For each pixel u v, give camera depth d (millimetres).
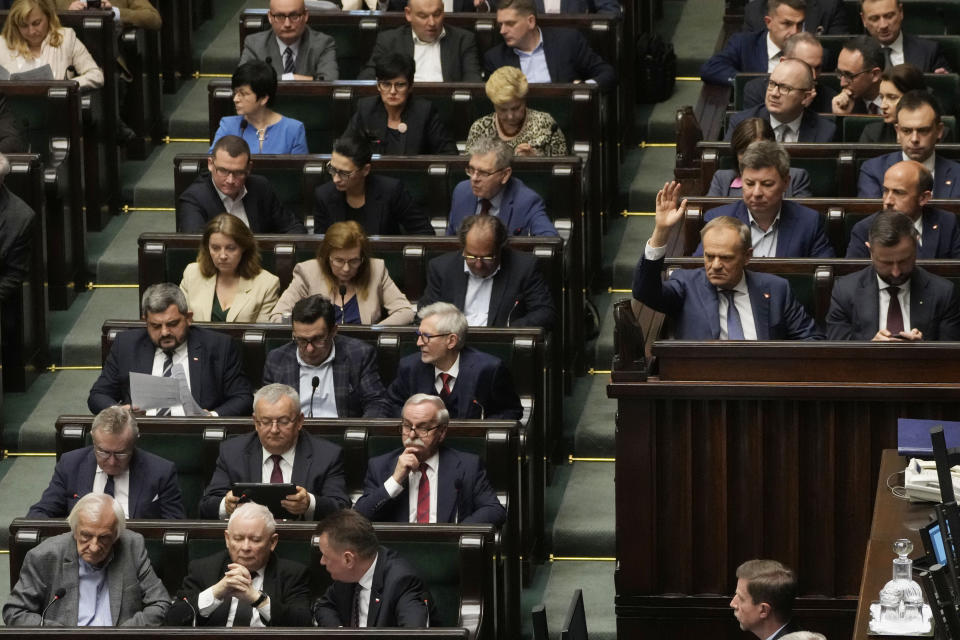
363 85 38219
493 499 28094
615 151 41031
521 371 30922
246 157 34594
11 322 35438
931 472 22750
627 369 27234
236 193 34812
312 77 40156
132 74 42531
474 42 40375
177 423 29531
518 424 29125
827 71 40969
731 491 27375
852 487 27125
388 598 25656
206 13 49000
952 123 36656
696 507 27484
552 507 32656
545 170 35469
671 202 27844
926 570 19922
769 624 23578
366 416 30359
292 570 26484
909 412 26734
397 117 37344
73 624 26781
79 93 38469
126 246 39875
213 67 46812
